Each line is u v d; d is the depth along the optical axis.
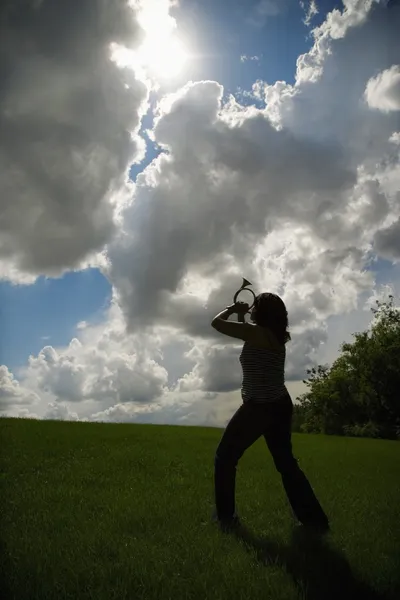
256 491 7.77
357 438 24.31
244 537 5.07
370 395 61.38
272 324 5.55
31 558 4.19
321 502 6.89
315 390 64.38
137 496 7.08
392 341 60.94
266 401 5.38
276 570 4.11
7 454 11.23
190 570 4.08
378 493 7.99
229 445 5.43
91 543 4.71
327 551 4.66
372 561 4.39
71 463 10.39
